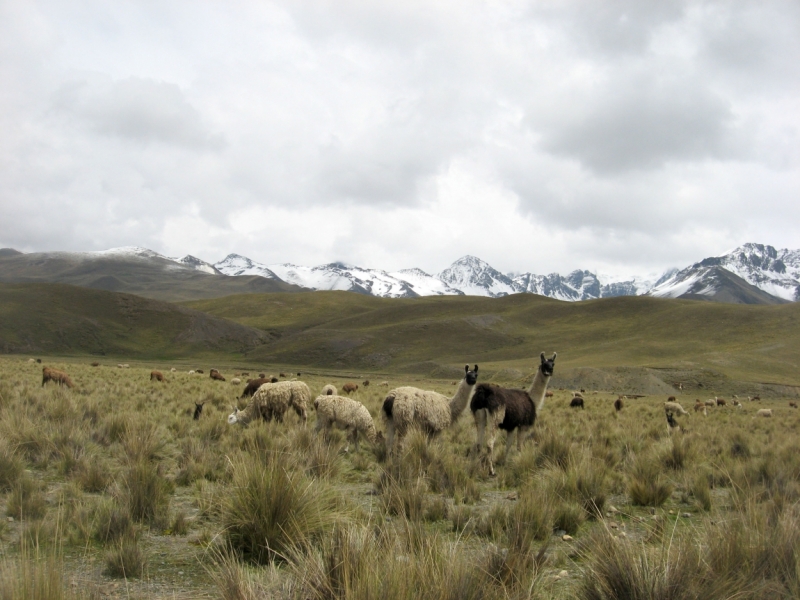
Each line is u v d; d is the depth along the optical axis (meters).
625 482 9.69
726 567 4.52
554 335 154.88
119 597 4.67
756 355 107.81
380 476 8.98
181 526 6.57
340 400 13.01
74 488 7.74
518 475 10.17
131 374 40.47
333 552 4.42
